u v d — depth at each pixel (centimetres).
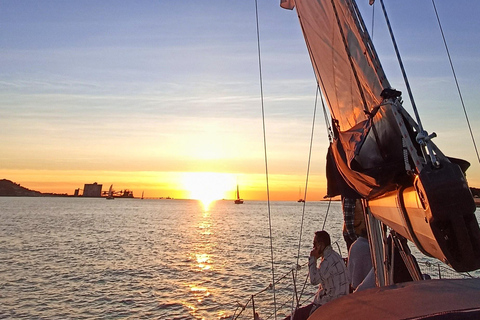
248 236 6519
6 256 4194
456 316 197
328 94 549
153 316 2117
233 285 2797
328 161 498
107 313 2183
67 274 3262
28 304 2361
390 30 277
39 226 8206
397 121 252
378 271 454
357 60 390
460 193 187
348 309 241
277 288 2444
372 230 456
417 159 218
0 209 16112
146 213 15750
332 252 580
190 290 2683
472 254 187
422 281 277
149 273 3316
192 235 6738
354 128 371
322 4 483
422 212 215
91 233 6906
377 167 275
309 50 604
